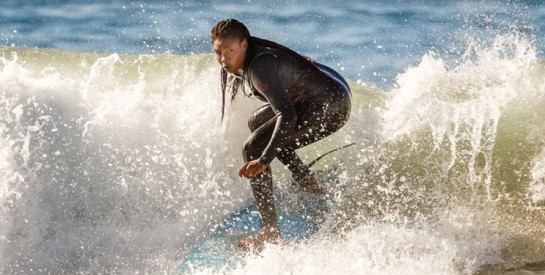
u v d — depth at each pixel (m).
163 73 23.94
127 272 16.73
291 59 17.22
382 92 24.38
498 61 22.66
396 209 18.86
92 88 21.09
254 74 16.70
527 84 21.69
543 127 20.52
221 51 16.50
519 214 18.44
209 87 21.08
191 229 18.44
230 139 20.09
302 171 19.11
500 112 21.20
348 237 17.69
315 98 17.62
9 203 17.77
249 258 17.02
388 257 16.70
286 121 16.67
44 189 18.31
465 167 20.00
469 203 18.95
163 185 19.39
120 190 18.97
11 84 19.89
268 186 17.50
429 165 20.19
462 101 21.50
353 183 19.94
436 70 22.44
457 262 16.48
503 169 19.86
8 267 17.05
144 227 18.50
